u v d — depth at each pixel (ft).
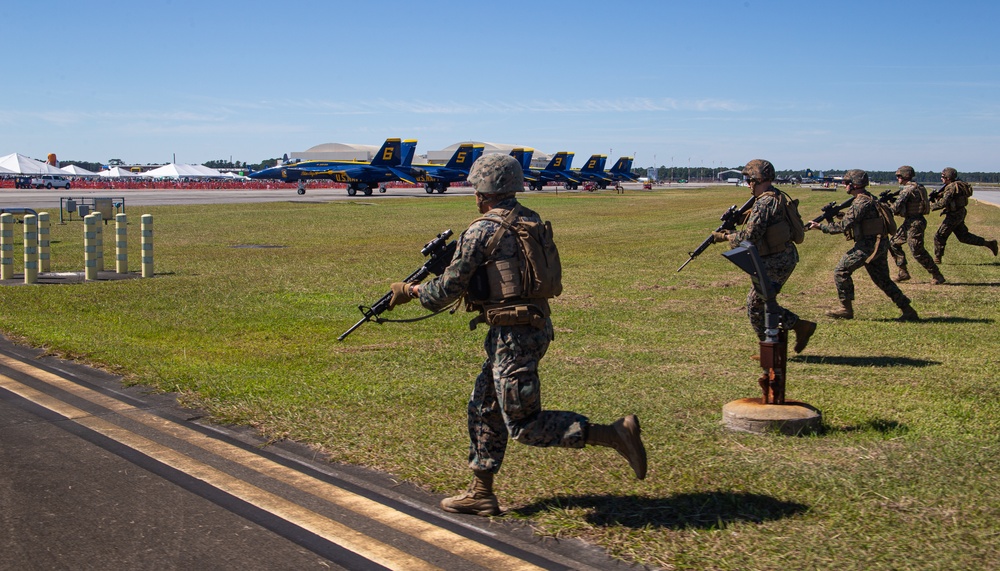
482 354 26.96
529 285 12.59
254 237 83.41
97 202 97.55
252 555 11.89
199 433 17.94
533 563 11.69
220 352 27.04
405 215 129.49
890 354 27.40
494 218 12.71
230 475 15.29
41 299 38.19
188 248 69.82
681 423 18.58
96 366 24.34
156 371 23.30
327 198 203.51
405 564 11.64
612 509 13.44
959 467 15.14
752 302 24.29
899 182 47.39
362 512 13.57
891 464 15.33
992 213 127.65
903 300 34.32
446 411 19.67
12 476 15.02
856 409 19.79
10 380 22.48
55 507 13.58
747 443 16.99
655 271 54.39
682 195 264.31
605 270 55.06
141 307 36.68
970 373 24.22
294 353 26.99
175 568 11.43
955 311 36.99
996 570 11.00
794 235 23.84
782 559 11.46
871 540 11.97
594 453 16.35
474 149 260.21
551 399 20.99
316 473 15.47
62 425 18.38
